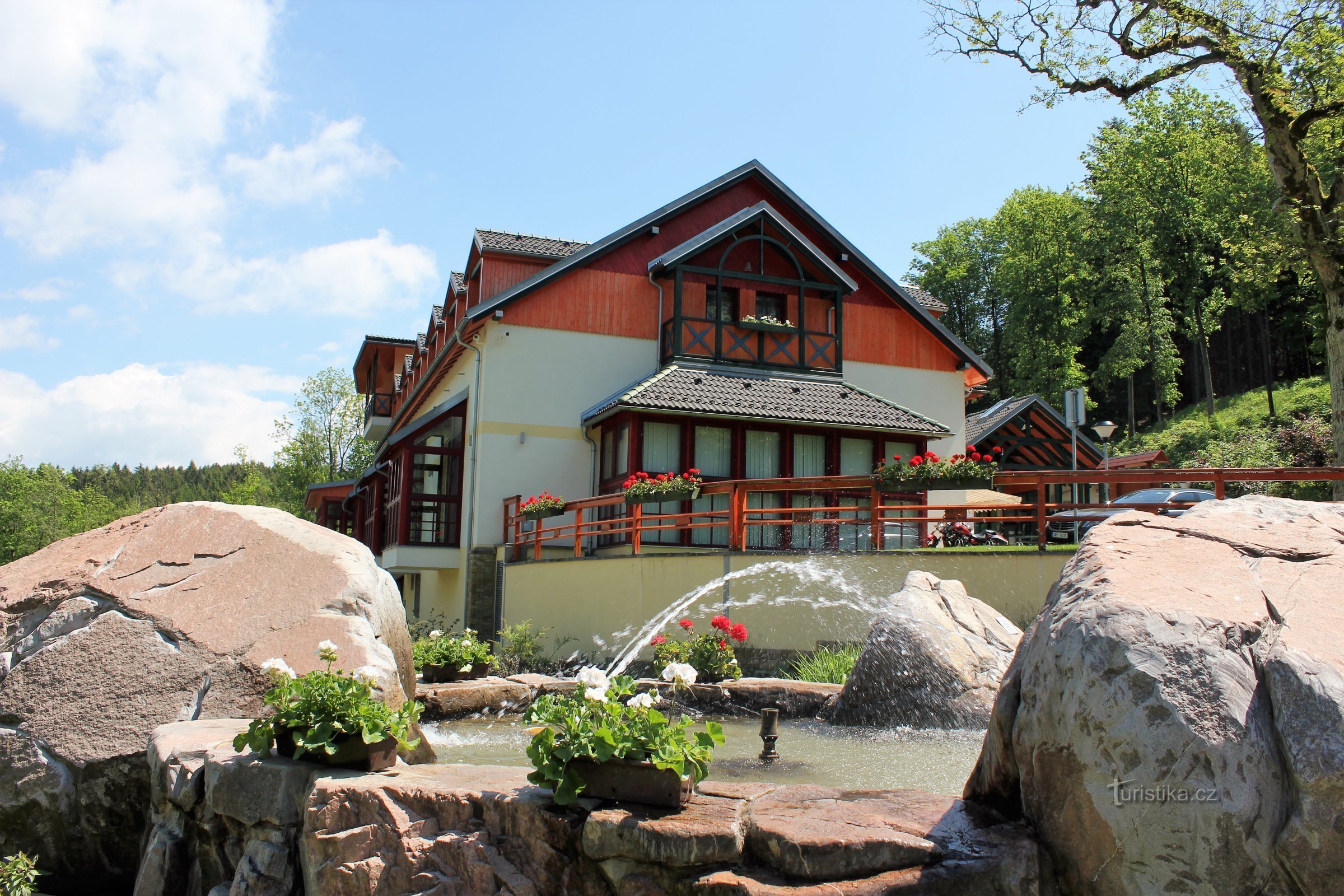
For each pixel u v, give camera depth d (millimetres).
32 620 5707
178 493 105500
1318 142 17250
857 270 22047
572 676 13219
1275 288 45031
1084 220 49938
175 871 4289
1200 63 16484
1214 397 50406
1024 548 11227
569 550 18562
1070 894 2975
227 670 5398
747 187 21375
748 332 20062
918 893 2859
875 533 12281
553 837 3383
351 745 4074
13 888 4414
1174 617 2977
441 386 23641
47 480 74250
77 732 5039
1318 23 14984
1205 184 45531
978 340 59312
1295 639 2891
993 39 17516
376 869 3557
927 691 7938
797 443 18734
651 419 17766
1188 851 2693
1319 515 3900
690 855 3072
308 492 33625
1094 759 2895
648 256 20141
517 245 20750
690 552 12539
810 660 11297
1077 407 18625
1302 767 2619
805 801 3475
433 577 21625
